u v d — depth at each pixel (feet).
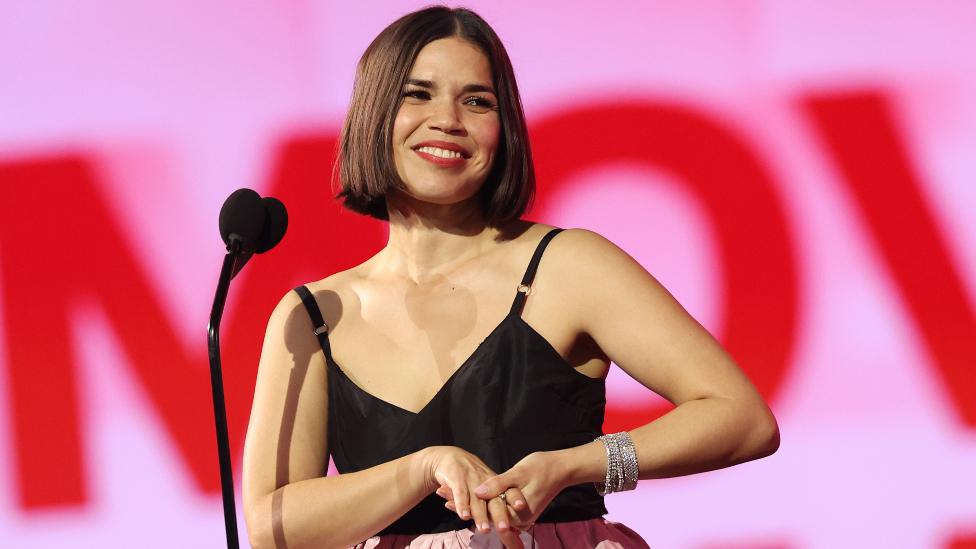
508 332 20.27
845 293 37.06
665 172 38.06
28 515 40.04
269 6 40.27
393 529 20.07
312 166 39.68
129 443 39.91
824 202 37.29
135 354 40.06
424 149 20.86
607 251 20.76
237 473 39.37
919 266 36.83
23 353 40.37
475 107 21.16
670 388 19.86
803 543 36.88
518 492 17.52
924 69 37.24
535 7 39.01
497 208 21.44
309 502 19.70
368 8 39.93
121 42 40.73
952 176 36.91
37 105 40.83
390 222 22.13
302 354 21.49
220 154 40.09
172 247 40.09
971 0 37.22
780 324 37.24
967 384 36.42
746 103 37.81
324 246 39.37
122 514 39.78
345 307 21.70
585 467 18.28
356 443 20.58
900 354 36.76
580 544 19.62
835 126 37.37
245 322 39.58
